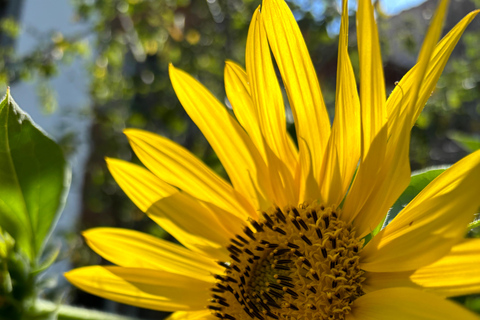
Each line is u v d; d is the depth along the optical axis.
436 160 0.82
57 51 0.95
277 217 0.22
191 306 0.22
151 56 1.04
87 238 0.22
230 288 0.22
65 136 0.98
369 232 0.20
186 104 0.22
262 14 0.20
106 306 0.94
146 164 0.22
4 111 0.22
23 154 0.22
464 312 0.16
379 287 0.20
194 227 0.23
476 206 0.17
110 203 1.00
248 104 0.21
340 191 0.21
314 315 0.20
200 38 0.96
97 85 1.04
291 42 0.20
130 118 0.95
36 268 0.22
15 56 0.96
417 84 0.17
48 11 1.14
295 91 0.21
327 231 0.21
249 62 0.20
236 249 0.22
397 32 0.89
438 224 0.17
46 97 1.00
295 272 0.21
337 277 0.20
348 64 0.19
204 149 0.86
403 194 0.21
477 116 0.99
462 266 0.17
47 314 0.22
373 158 0.19
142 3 0.88
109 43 1.01
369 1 0.18
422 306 0.17
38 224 0.22
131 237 0.22
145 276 0.22
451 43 0.18
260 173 0.22
